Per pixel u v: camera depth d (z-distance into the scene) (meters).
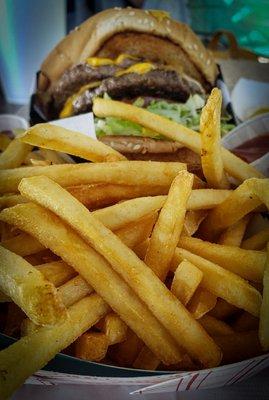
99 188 0.17
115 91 0.25
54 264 0.16
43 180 0.16
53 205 0.15
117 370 0.15
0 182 0.18
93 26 0.28
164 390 0.16
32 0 0.29
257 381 0.17
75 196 0.17
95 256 0.15
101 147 0.18
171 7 0.36
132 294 0.15
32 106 0.29
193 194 0.17
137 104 0.25
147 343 0.15
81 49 0.29
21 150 0.19
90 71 0.27
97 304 0.15
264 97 0.28
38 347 0.13
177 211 0.16
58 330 0.14
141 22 0.28
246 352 0.16
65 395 0.16
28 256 0.17
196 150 0.19
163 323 0.14
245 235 0.19
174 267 0.16
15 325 0.16
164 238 0.16
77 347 0.15
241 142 0.24
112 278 0.15
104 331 0.15
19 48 0.30
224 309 0.17
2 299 0.15
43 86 0.30
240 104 0.28
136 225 0.17
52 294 0.13
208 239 0.19
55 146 0.18
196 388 0.16
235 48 0.32
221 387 0.16
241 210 0.17
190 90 0.26
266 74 0.31
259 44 0.34
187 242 0.17
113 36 0.28
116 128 0.24
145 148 0.22
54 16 0.29
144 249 0.17
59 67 0.30
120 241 0.15
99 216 0.16
